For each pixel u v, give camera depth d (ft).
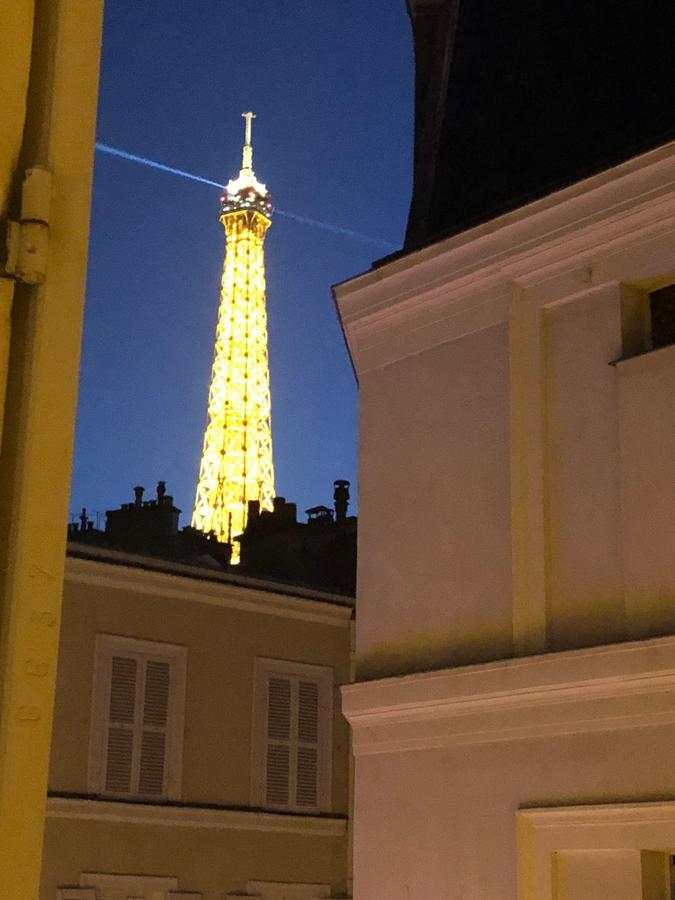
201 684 74.33
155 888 70.33
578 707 32.78
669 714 30.76
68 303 10.89
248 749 75.61
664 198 33.42
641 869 30.76
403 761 37.09
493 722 34.78
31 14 11.21
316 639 80.07
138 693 71.92
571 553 34.86
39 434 10.60
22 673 10.27
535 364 36.52
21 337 10.79
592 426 35.06
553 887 32.50
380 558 39.83
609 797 31.63
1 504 10.58
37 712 10.29
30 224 10.74
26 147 11.07
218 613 76.02
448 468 38.47
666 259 33.68
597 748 32.19
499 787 34.30
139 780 71.10
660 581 32.27
